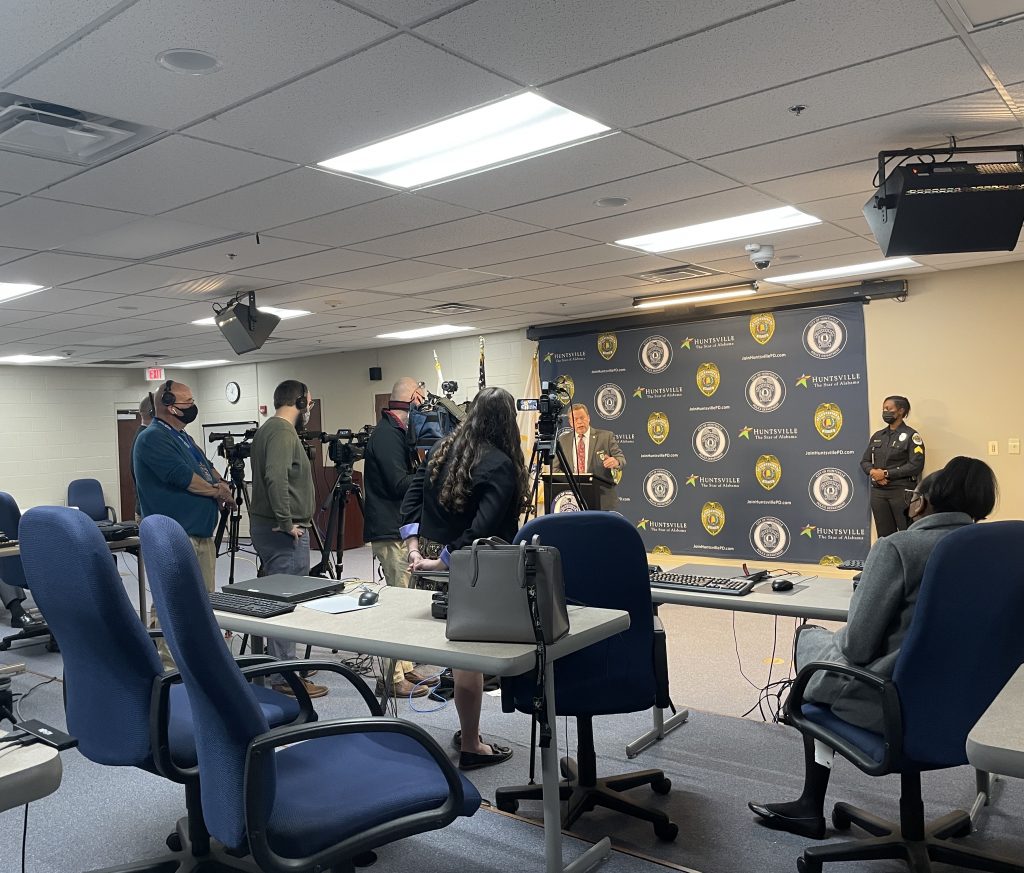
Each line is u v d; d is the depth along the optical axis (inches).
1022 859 88.5
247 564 328.2
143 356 401.7
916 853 83.4
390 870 89.9
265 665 82.0
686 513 304.3
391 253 198.2
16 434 418.3
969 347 248.5
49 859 94.9
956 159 140.6
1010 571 73.1
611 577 92.0
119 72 96.5
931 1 87.7
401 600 98.0
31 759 44.3
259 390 455.2
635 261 220.8
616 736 128.1
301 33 89.1
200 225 165.8
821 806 95.6
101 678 75.1
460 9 85.8
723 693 149.3
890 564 79.4
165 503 151.6
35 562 74.1
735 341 292.0
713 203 165.5
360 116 112.8
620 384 318.0
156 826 102.8
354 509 349.7
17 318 274.1
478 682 115.7
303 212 159.2
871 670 79.5
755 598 100.2
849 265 238.5
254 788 58.1
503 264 216.7
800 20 91.0
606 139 127.1
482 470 102.2
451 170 138.6
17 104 105.0
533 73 102.3
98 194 142.3
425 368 385.4
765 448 286.8
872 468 251.8
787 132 126.3
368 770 70.6
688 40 94.9
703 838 95.3
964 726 74.4
